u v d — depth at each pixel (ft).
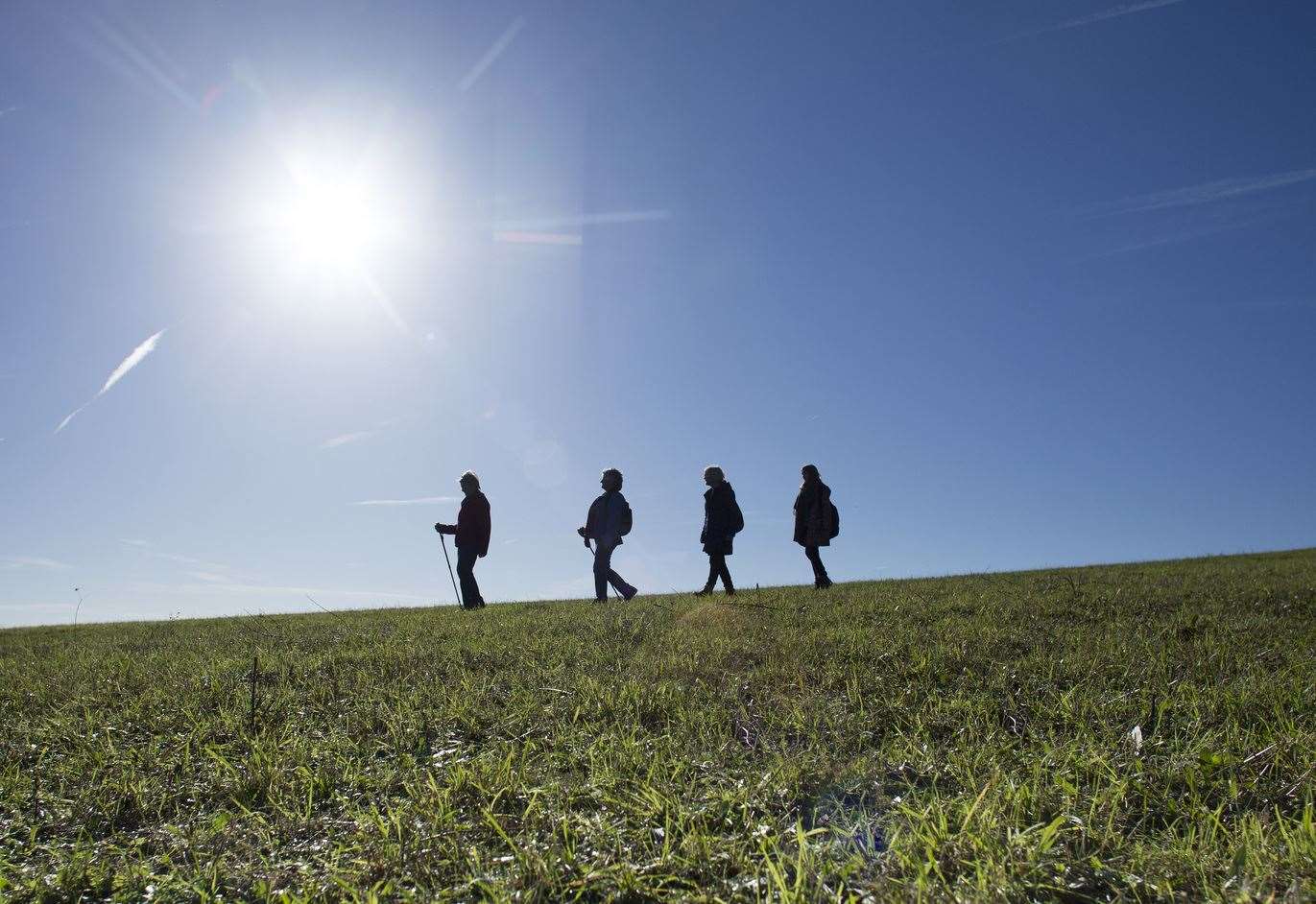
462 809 10.77
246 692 18.04
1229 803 9.90
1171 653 18.47
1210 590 31.53
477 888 8.54
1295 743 11.35
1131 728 12.84
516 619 30.83
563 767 12.32
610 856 8.99
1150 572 44.83
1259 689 14.46
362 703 16.57
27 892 9.19
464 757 12.83
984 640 20.51
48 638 36.65
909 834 9.05
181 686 19.27
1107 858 8.54
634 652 21.43
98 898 9.19
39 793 12.51
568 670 19.26
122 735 15.58
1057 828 8.94
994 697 15.17
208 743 14.71
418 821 10.36
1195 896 7.59
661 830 9.44
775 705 15.25
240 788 12.12
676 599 40.06
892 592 36.70
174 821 11.34
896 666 17.61
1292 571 40.19
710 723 14.08
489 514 46.24
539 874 8.58
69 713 17.80
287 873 9.37
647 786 10.77
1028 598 30.83
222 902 8.84
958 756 11.73
